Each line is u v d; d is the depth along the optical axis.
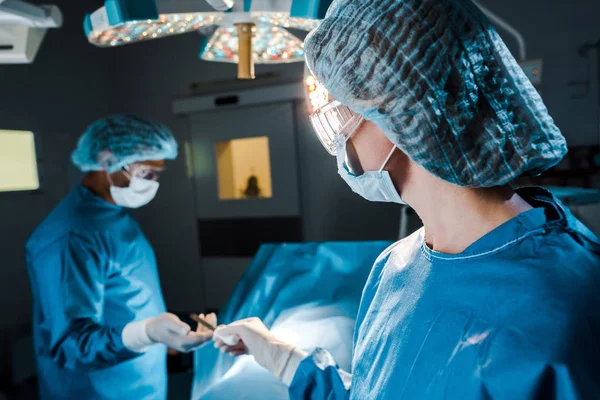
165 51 3.67
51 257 1.25
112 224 1.44
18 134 3.01
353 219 3.28
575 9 2.50
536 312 0.41
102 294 1.32
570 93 2.55
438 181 0.51
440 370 0.45
